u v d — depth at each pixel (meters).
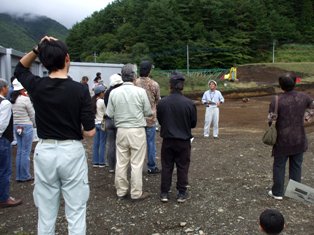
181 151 5.55
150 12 89.38
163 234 4.61
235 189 6.30
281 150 5.69
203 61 77.88
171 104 5.51
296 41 97.06
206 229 4.73
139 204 5.60
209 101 11.40
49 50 3.24
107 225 4.88
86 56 91.56
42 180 3.31
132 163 5.71
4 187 5.47
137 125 5.64
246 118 17.73
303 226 4.84
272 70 52.66
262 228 2.94
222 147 9.81
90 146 10.02
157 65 76.75
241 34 86.62
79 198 3.38
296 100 5.61
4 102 5.18
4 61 11.38
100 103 7.46
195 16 90.12
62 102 3.23
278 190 5.78
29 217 5.16
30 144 6.73
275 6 108.00
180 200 5.63
